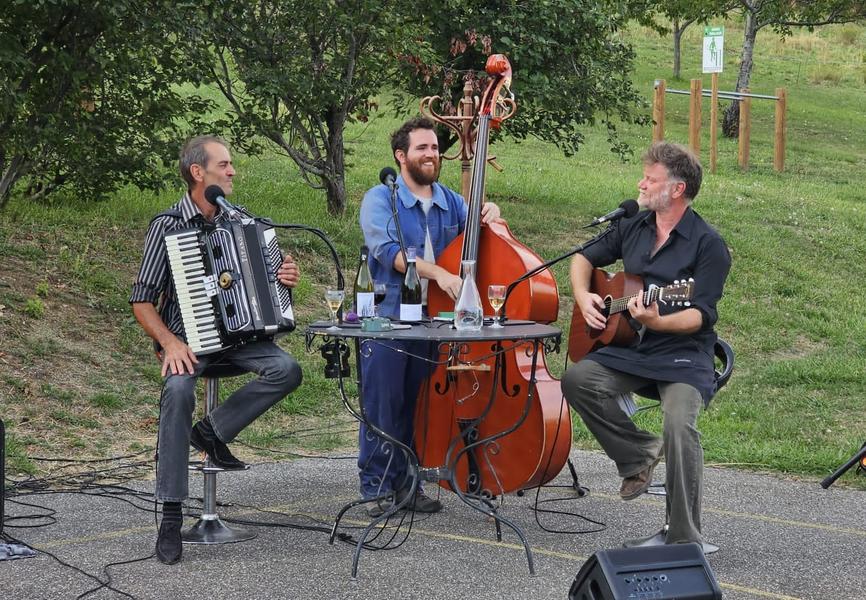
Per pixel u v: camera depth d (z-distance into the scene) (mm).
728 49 33219
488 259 5004
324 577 4043
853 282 11102
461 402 4961
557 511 5113
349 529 4730
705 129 21594
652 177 4469
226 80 9984
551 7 10852
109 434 6289
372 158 15758
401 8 10234
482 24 10781
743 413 7449
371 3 9625
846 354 9133
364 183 13250
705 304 4355
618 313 4461
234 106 10039
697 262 4430
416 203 5145
